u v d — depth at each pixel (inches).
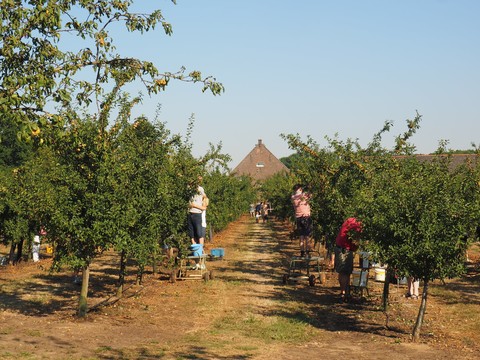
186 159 704.4
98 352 367.6
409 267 427.8
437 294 638.5
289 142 706.8
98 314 502.6
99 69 452.1
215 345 401.1
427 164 495.8
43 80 382.6
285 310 546.0
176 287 661.9
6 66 398.0
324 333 457.7
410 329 476.7
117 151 504.1
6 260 955.3
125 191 490.0
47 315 495.5
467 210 413.4
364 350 400.2
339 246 594.6
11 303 547.8
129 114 501.4
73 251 474.0
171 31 466.0
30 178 711.7
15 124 380.2
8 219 860.0
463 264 428.8
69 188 472.7
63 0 431.5
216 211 1182.3
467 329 474.3
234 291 644.7
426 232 414.0
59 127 396.8
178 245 677.3
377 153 653.9
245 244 1270.9
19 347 375.6
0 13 385.7
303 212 782.5
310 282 690.8
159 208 539.8
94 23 440.8
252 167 4630.9
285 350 394.9
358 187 633.0
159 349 381.4
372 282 708.7
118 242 471.8
